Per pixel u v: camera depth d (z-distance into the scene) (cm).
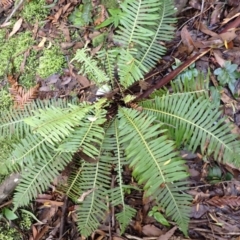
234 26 103
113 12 110
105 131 101
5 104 115
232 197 97
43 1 118
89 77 109
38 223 109
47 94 112
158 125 92
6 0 123
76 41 114
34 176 98
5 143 108
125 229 103
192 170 101
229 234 98
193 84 96
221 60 102
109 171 101
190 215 100
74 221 106
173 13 101
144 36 99
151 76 106
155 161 88
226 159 89
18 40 119
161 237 99
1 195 108
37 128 89
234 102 100
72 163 102
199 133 91
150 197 101
